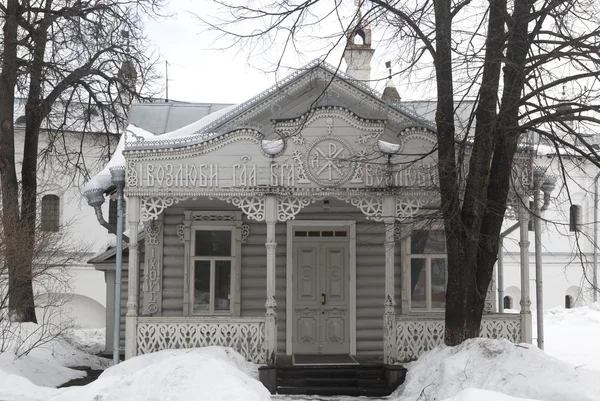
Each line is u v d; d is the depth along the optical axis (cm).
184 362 994
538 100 1291
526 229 1513
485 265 1356
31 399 1145
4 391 1167
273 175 1448
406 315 1570
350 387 1391
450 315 1344
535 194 1519
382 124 1448
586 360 1862
